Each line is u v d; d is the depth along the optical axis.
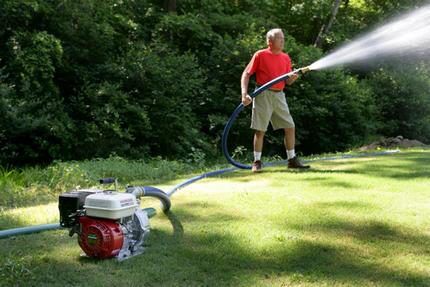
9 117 7.35
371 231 3.07
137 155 8.58
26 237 3.12
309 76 11.70
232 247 2.83
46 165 7.92
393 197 3.92
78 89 8.94
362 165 5.67
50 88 8.19
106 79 9.04
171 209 3.71
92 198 2.63
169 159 9.08
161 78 9.19
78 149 8.24
